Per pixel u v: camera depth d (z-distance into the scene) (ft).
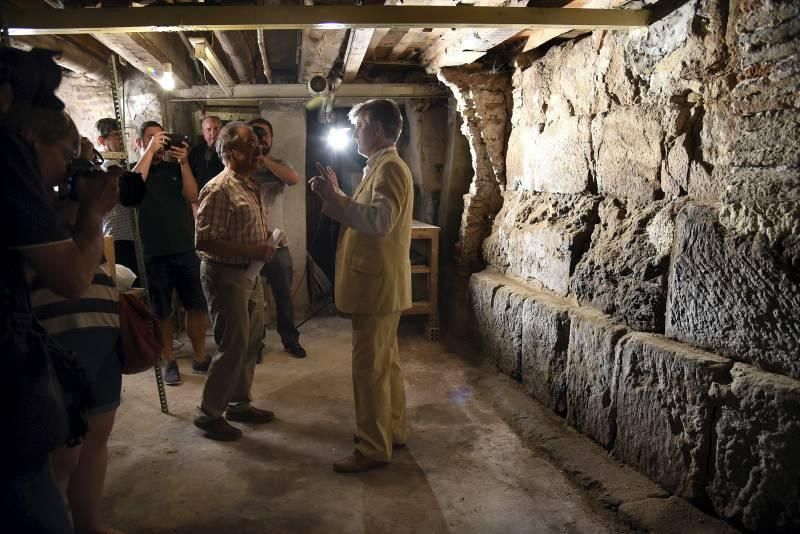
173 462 8.84
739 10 6.98
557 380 9.94
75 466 5.74
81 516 6.27
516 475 8.52
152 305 12.18
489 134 14.06
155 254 12.08
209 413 9.47
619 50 9.21
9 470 3.85
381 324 8.42
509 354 11.85
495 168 14.28
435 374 12.79
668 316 7.70
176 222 12.31
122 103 15.81
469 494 8.01
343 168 20.21
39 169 4.00
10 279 3.83
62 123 4.42
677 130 8.04
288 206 17.39
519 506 7.72
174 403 11.18
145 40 11.02
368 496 7.97
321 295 18.38
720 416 6.59
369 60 15.85
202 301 12.82
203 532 7.13
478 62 13.75
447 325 15.70
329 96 14.61
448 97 16.47
